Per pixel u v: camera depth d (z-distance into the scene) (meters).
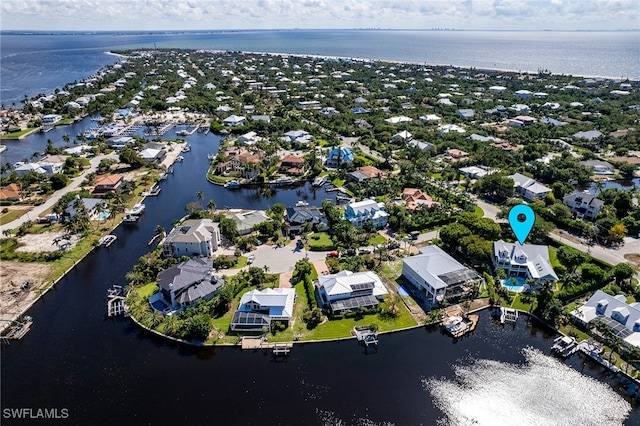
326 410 77.44
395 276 115.25
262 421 75.31
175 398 80.00
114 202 157.38
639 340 87.50
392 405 78.69
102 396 80.69
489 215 150.12
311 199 169.38
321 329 95.81
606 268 114.25
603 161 196.38
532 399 80.44
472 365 88.19
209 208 152.38
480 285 110.38
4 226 142.88
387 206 152.50
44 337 95.31
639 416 77.31
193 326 91.44
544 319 98.50
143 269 114.25
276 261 121.44
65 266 120.88
